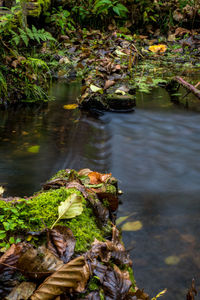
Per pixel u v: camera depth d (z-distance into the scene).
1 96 4.44
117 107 4.35
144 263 1.72
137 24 8.65
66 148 3.21
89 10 8.10
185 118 4.12
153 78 5.64
